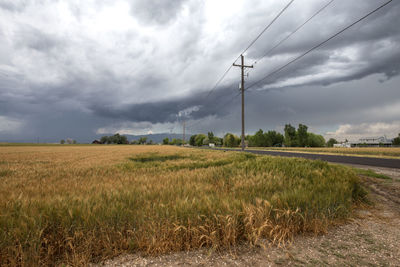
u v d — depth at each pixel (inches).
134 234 116.3
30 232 103.0
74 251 103.0
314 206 153.0
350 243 125.9
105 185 216.7
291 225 133.6
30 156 1052.5
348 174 287.1
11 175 345.7
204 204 138.3
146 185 222.7
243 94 1071.6
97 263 104.0
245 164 374.0
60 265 102.7
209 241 119.3
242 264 101.1
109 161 663.1
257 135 4451.3
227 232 119.0
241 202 146.8
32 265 96.7
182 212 125.0
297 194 166.2
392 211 192.5
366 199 221.8
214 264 101.1
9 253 97.0
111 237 114.7
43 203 137.3
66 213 118.5
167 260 106.0
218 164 521.0
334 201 168.1
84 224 111.6
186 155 924.6
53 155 1146.0
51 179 284.0
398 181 322.3
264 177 267.0
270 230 129.5
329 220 153.1
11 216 118.7
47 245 108.2
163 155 1010.1
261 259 106.3
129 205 143.8
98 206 128.3
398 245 123.1
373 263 102.7
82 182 249.3
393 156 864.3
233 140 4734.3
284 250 115.6
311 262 103.2
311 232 141.4
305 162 368.8
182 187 202.4
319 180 249.3
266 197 166.6
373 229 148.6
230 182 249.0
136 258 107.9
